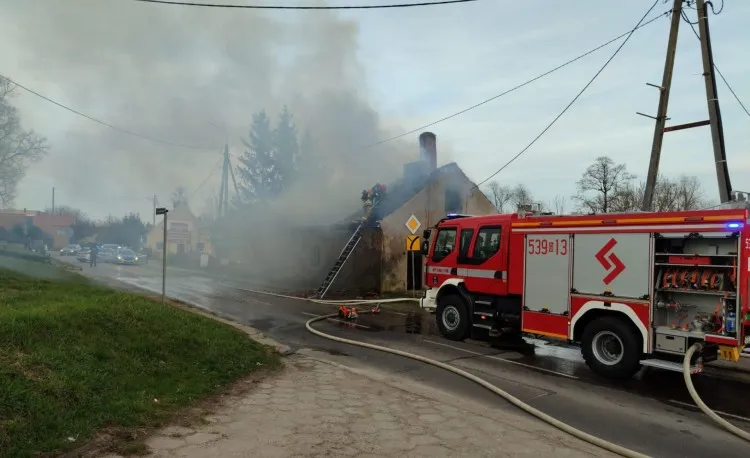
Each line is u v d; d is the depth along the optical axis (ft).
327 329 36.11
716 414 18.56
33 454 11.27
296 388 19.16
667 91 39.73
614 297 24.43
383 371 23.97
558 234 27.17
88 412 13.75
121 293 36.86
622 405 19.53
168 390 17.16
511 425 16.14
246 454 12.48
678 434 16.42
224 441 13.28
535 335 29.01
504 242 30.66
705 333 21.49
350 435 14.29
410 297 58.44
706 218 21.65
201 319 30.81
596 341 24.75
